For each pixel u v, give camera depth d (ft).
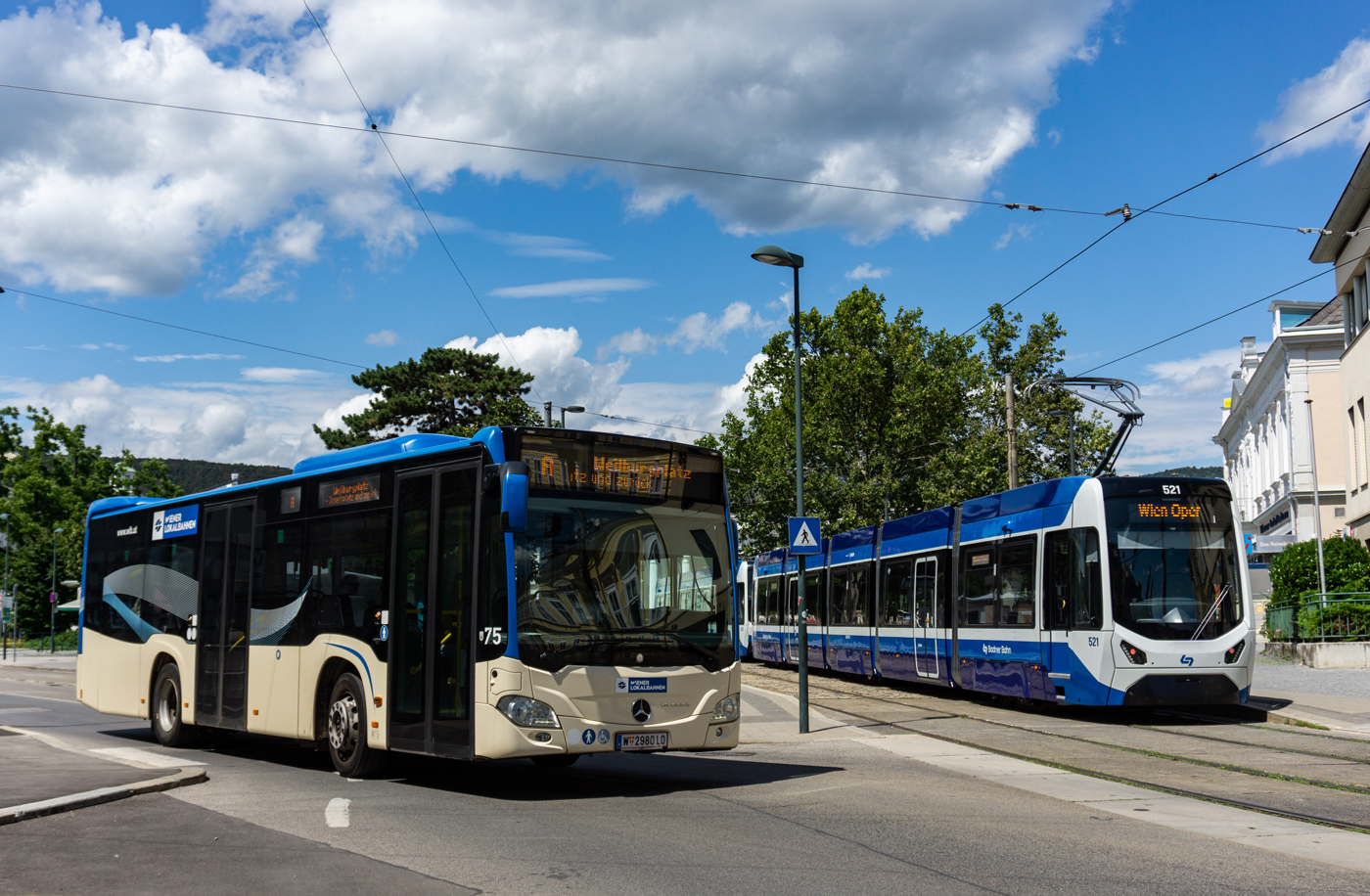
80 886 22.03
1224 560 57.72
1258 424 221.46
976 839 27.12
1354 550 96.58
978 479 154.40
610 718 33.30
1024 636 63.16
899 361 160.15
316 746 40.65
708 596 36.27
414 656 35.88
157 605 52.34
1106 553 57.00
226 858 24.54
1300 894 21.68
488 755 32.37
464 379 173.58
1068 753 45.44
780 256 62.95
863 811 31.45
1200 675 55.77
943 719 61.00
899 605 82.17
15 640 233.96
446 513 35.45
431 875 22.90
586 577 34.09
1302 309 209.97
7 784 33.96
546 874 23.12
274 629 43.27
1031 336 199.93
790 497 159.33
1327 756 42.70
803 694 56.03
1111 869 23.85
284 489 44.09
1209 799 33.42
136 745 51.47
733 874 23.18
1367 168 107.04
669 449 36.63
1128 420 92.79
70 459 282.36
